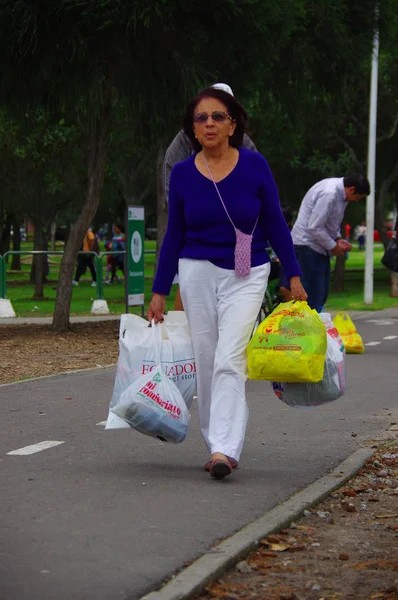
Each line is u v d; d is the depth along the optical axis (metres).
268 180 7.37
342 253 14.77
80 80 18.06
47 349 16.83
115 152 36.47
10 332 19.73
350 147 38.19
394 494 7.39
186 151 9.68
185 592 4.98
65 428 9.52
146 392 7.47
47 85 18.58
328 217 14.48
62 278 19.91
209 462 7.72
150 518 6.36
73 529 6.07
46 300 33.03
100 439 9.01
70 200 40.16
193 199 7.32
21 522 6.21
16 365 14.62
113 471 7.72
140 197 48.41
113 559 5.50
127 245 22.45
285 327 7.25
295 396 7.52
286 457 8.41
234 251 7.31
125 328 7.67
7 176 38.22
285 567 5.64
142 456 8.30
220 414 7.37
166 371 7.63
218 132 7.23
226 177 7.29
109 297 34.75
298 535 6.27
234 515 6.47
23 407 10.75
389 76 36.34
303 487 7.32
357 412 10.80
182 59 17.73
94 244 42.19
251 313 7.33
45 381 12.88
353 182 14.46
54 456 8.26
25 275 52.12
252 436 9.35
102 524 6.19
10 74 18.33
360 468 8.07
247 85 19.42
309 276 14.72
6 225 53.25
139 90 18.17
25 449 8.52
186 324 7.75
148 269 59.91
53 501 6.74
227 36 18.14
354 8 22.28
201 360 7.52
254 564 5.67
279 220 7.41
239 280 7.34
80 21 17.34
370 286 29.73
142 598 4.90
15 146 33.66
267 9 17.86
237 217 7.27
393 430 9.76
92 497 6.88
